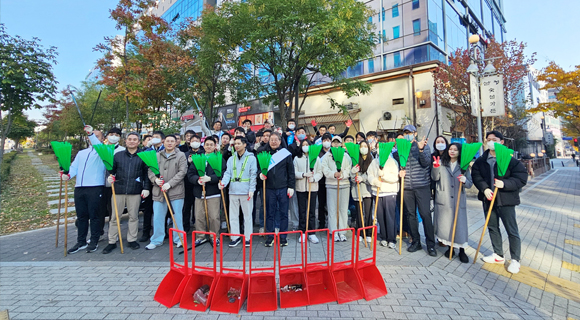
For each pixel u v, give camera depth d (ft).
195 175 15.60
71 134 80.43
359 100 49.78
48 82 33.81
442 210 14.05
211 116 40.75
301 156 17.72
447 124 45.01
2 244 16.94
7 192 33.83
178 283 10.57
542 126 75.61
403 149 14.24
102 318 9.03
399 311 9.33
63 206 27.78
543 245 16.12
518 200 12.59
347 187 16.55
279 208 15.65
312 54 29.01
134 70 31.45
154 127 42.52
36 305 9.82
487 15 72.43
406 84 45.24
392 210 15.42
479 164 13.87
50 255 14.85
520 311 9.53
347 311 9.34
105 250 15.02
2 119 34.83
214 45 31.24
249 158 15.46
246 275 10.02
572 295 10.71
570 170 74.23
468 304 9.86
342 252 14.66
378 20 50.31
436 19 47.83
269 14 27.81
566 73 36.42
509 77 34.86
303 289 10.27
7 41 31.53
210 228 15.90
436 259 13.88
